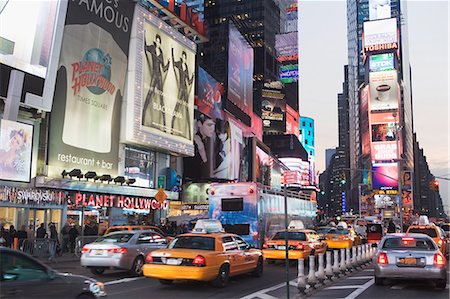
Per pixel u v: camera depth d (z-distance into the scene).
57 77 30.75
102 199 33.09
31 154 28.53
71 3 31.66
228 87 61.78
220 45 99.38
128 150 38.28
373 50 173.25
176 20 48.97
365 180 174.88
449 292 13.25
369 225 35.66
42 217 28.56
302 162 133.12
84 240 24.22
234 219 22.98
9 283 6.87
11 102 26.67
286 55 154.75
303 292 12.59
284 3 164.12
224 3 139.88
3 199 25.67
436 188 47.00
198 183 51.12
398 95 167.00
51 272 7.63
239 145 61.81
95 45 34.06
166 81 41.72
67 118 31.47
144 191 38.78
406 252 13.90
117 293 12.93
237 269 15.09
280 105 136.38
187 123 45.03
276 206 25.89
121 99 36.97
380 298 12.20
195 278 13.15
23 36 27.84
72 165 31.72
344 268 17.86
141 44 38.34
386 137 163.50
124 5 36.94
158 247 17.88
